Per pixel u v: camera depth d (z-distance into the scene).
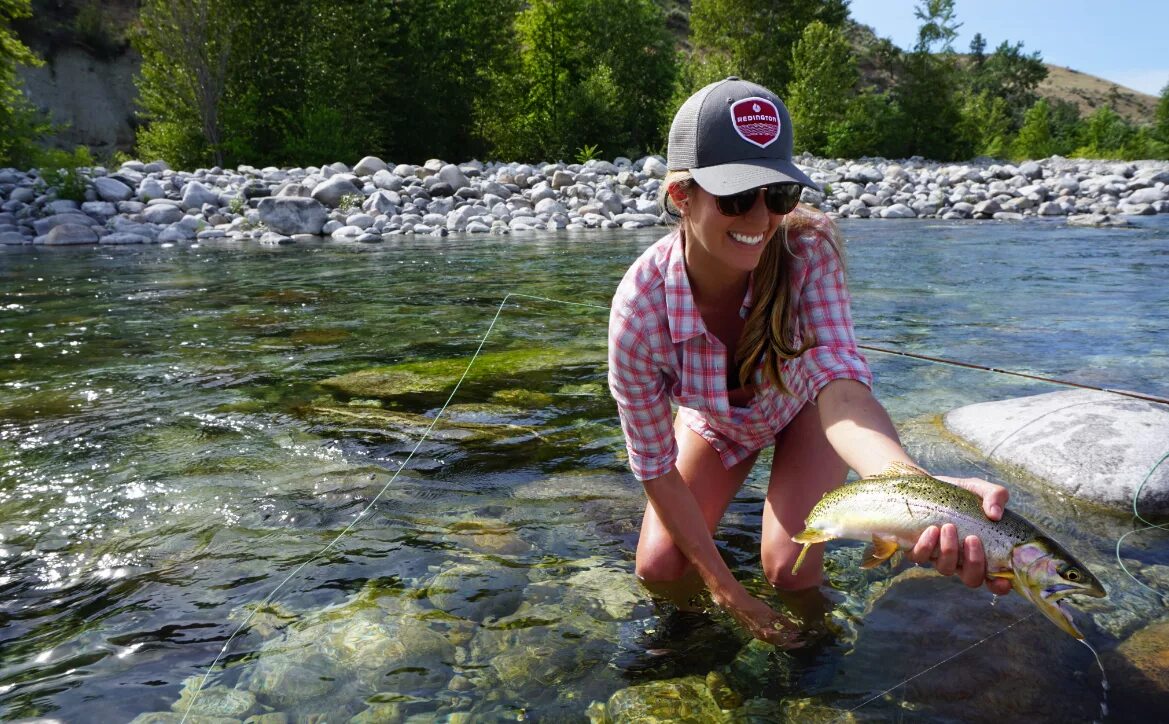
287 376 5.31
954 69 43.88
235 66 29.02
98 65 53.59
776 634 2.30
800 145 38.31
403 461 3.78
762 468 3.74
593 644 2.28
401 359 5.78
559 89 37.28
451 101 34.19
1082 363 5.23
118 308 8.05
